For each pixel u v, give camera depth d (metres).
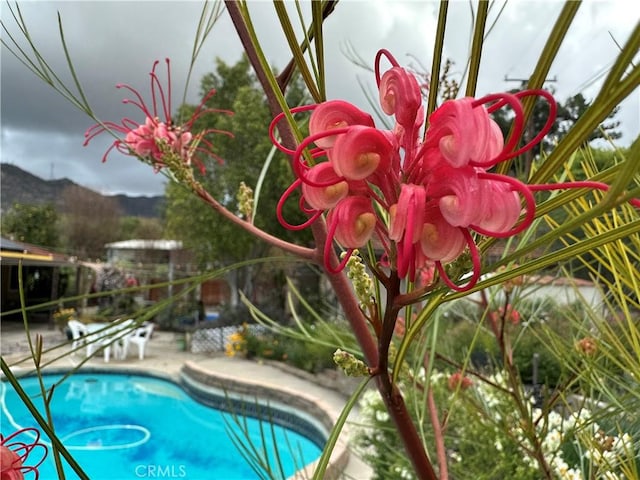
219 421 7.23
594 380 0.99
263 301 13.80
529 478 1.83
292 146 0.73
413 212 0.38
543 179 0.38
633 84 0.29
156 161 1.19
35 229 23.39
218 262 14.25
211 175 12.54
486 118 0.36
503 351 1.26
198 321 15.61
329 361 8.44
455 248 0.39
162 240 23.47
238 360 11.00
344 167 0.41
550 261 0.41
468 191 0.36
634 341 0.74
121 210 26.73
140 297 18.33
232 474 4.36
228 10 0.73
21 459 0.53
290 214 11.38
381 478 2.74
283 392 7.44
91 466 4.97
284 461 4.80
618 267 0.73
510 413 1.44
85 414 7.71
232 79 12.85
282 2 0.45
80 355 10.22
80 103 0.97
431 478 0.61
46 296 18.73
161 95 1.20
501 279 0.44
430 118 0.39
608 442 0.93
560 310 1.21
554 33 0.33
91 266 18.52
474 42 0.40
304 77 0.49
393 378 0.58
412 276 0.42
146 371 10.12
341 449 3.81
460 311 1.63
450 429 2.04
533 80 0.35
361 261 0.61
